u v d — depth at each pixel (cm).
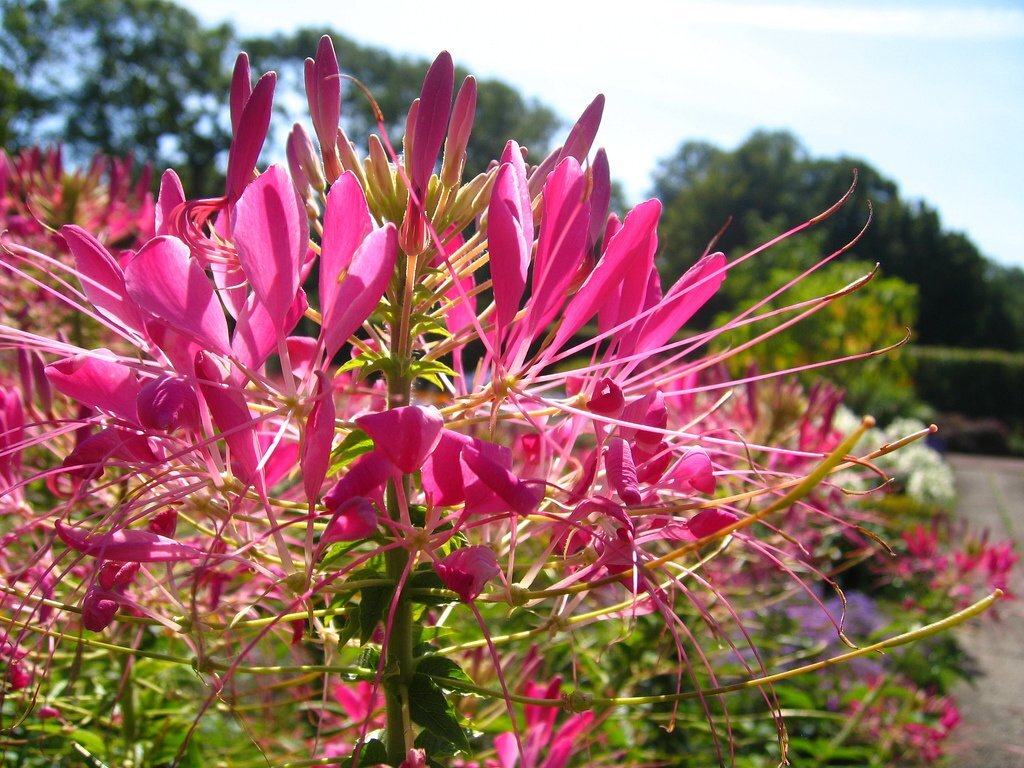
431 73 15
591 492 15
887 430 164
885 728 48
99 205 39
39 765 21
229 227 15
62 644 21
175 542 13
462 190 17
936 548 55
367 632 14
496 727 24
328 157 16
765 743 41
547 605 18
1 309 34
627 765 29
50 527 19
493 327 16
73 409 21
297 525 18
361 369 16
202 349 14
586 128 17
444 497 12
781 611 48
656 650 32
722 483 29
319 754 23
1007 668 74
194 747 22
